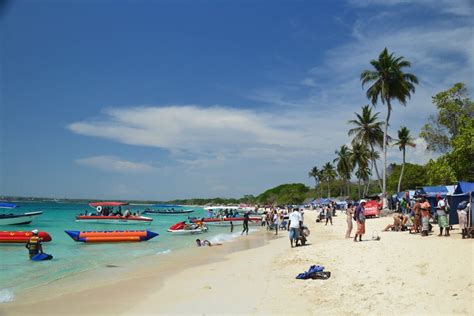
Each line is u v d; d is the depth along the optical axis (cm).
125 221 3853
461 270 895
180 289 1070
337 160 7975
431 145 3741
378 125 5231
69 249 2114
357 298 831
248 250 1958
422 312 694
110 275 1343
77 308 901
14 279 1278
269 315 779
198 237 2878
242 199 18262
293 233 1817
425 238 1531
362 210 1683
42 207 10169
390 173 9125
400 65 4281
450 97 3631
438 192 2845
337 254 1387
